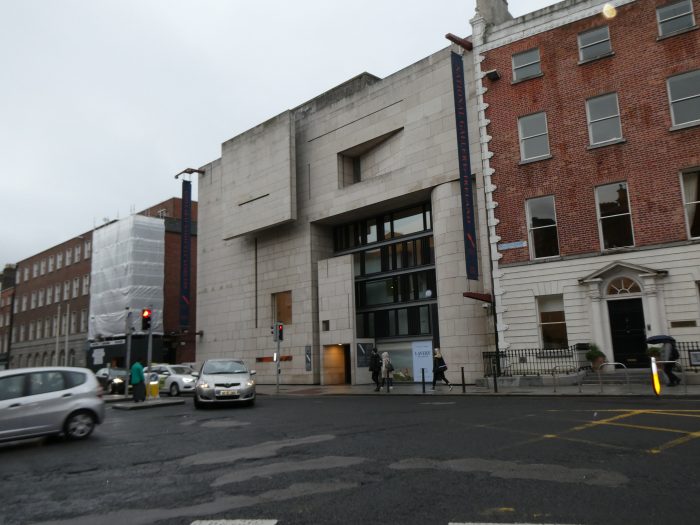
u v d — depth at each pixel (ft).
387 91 91.40
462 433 31.58
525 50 72.74
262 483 21.86
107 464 27.48
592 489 18.83
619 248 62.59
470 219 71.61
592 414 37.06
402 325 91.50
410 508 17.58
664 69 62.75
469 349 74.33
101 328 148.05
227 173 116.67
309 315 99.04
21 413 33.99
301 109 112.16
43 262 193.36
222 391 55.67
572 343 64.03
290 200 100.32
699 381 53.47
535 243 69.21
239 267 116.16
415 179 84.99
